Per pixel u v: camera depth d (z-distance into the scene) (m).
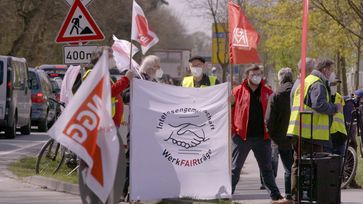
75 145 13.02
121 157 13.93
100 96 13.13
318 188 18.78
